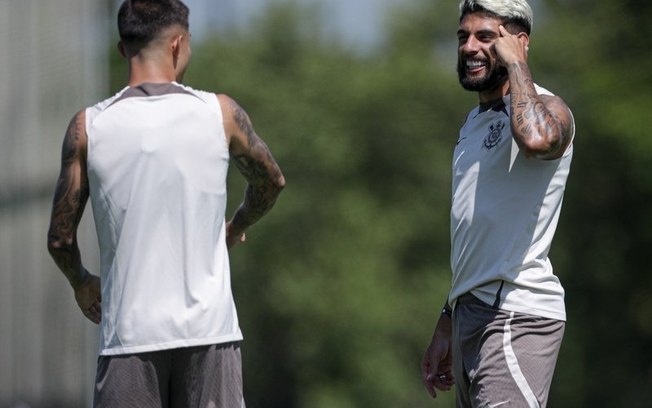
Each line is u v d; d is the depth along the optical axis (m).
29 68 27.67
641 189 121.00
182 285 16.09
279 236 124.62
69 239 16.75
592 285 123.56
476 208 18.38
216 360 16.23
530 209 18.19
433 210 134.25
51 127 27.67
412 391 123.38
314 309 121.56
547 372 18.20
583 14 129.00
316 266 124.69
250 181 17.38
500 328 18.14
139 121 16.28
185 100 16.47
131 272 16.06
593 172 122.81
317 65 130.50
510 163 18.25
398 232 129.75
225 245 16.69
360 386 121.56
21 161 27.59
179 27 16.78
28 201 27.58
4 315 27.56
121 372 16.08
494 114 18.61
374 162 133.88
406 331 126.38
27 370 27.56
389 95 132.88
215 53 127.25
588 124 122.06
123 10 16.67
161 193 16.14
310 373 122.38
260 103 127.19
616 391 120.69
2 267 27.61
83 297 17.69
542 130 17.45
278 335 124.19
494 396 18.02
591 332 122.38
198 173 16.28
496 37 18.53
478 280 18.30
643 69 121.62
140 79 16.62
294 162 127.50
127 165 16.19
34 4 27.70
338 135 128.38
